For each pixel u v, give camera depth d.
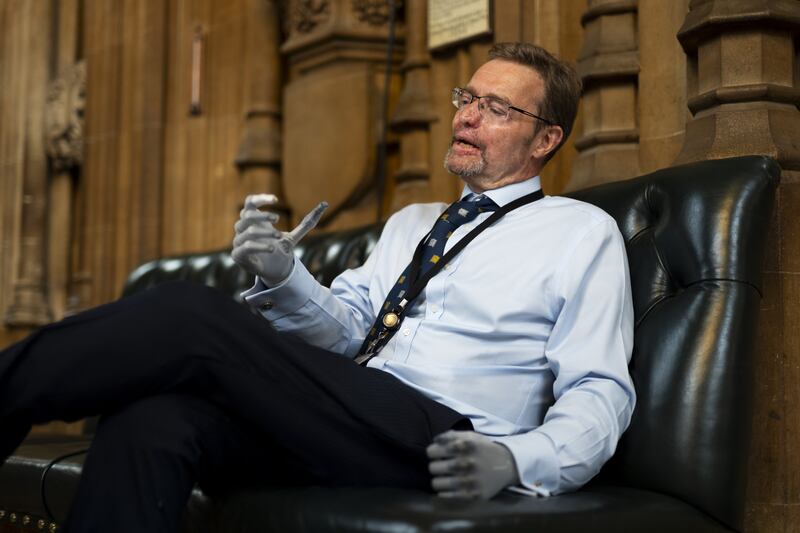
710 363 2.22
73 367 1.90
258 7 5.26
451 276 2.47
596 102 3.52
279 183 5.28
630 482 2.24
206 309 1.99
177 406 1.93
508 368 2.32
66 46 6.71
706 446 2.16
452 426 2.09
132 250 5.77
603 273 2.34
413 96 4.41
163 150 5.75
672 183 2.51
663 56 3.37
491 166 2.65
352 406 2.06
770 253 2.67
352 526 1.79
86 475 1.86
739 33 2.96
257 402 2.00
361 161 4.64
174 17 5.82
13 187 6.75
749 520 2.59
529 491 1.97
